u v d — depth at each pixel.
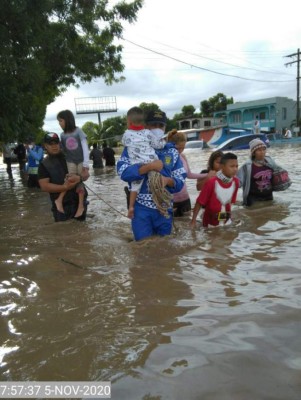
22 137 12.32
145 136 4.30
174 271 3.40
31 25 10.48
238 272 3.32
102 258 3.89
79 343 2.25
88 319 2.54
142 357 2.08
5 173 20.91
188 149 30.95
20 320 2.57
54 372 2.00
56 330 2.42
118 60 17.83
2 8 9.38
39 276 3.42
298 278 3.12
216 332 2.30
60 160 6.07
